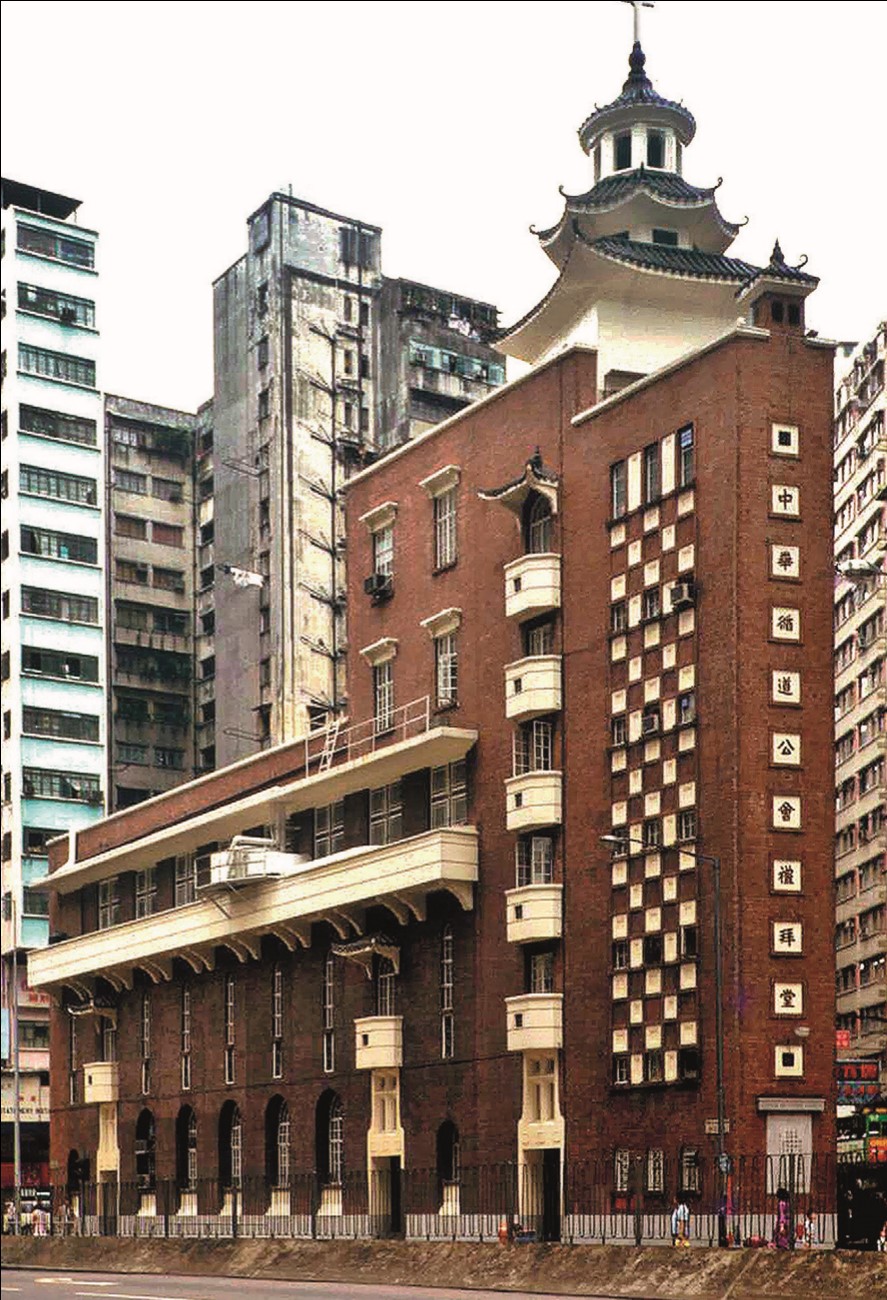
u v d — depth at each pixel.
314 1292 44.34
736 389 56.12
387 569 71.00
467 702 65.12
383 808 69.06
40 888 94.81
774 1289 39.22
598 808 58.97
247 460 122.56
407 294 123.31
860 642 109.44
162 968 81.31
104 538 125.75
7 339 123.00
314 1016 71.25
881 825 105.69
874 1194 54.62
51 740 119.25
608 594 59.75
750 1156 52.38
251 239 124.44
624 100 70.44
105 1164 85.38
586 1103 57.78
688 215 68.12
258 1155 73.69
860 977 108.69
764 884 54.06
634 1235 54.91
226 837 79.06
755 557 55.50
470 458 66.62
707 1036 53.81
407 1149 65.06
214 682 129.38
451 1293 44.44
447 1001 64.19
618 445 60.12
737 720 54.53
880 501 105.44
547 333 69.94
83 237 126.75
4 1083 115.12
